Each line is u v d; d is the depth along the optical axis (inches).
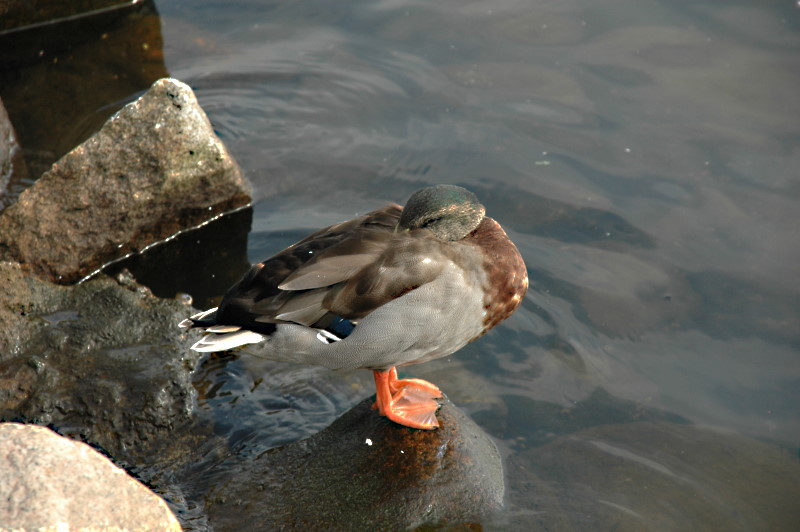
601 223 438.3
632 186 460.4
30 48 570.3
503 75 545.6
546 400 343.3
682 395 349.4
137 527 223.8
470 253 307.0
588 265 413.1
